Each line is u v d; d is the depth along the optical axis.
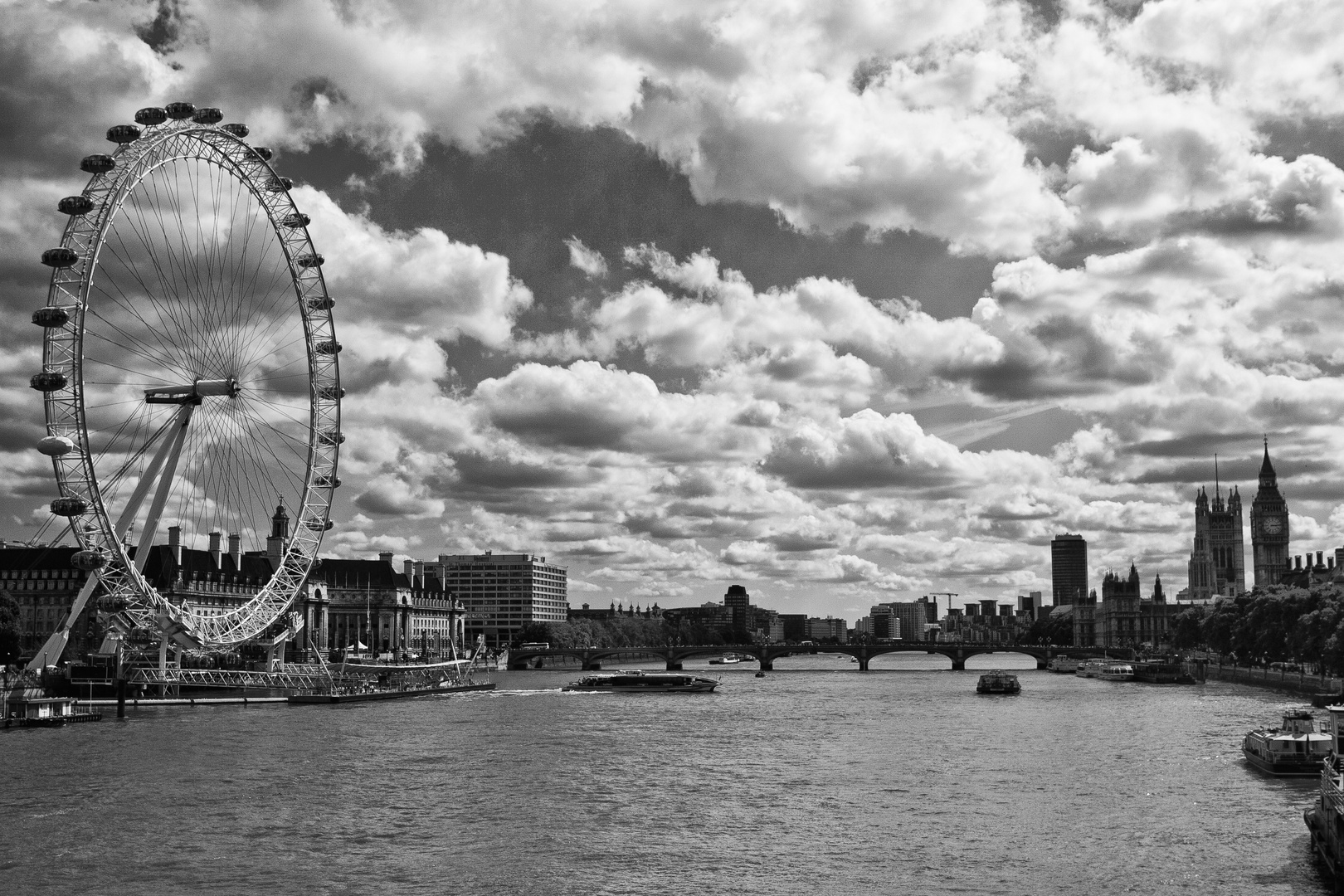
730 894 95.12
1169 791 134.50
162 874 100.31
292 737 188.62
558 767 157.00
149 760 158.75
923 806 128.12
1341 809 89.00
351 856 106.38
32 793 133.88
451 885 97.50
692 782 145.75
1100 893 94.00
